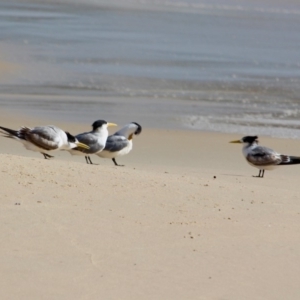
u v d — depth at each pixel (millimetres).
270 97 29156
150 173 14156
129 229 10359
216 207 11859
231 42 45188
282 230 10852
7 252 9266
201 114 25219
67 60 35375
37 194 11484
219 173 16766
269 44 45344
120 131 17734
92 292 8328
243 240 10281
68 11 56438
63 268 8914
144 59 36906
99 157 18469
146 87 29906
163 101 27203
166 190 12586
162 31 48438
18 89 28188
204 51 40750
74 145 16547
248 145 17156
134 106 26062
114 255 9398
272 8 69625
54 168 13172
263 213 11750
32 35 43094
